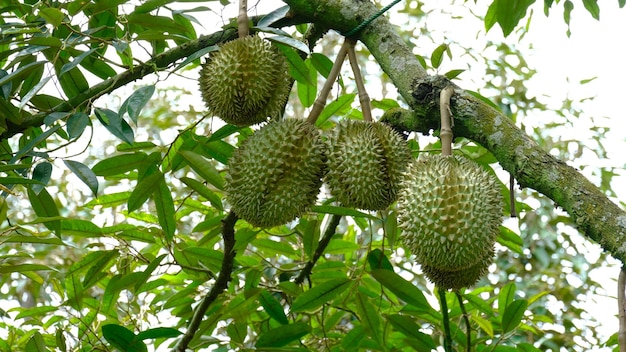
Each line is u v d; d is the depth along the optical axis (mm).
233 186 2252
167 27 2416
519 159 2012
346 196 2229
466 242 2025
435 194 2043
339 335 2879
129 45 2340
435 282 2199
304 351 2521
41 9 2234
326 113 2744
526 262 4102
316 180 2266
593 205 1905
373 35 2314
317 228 2621
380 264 2521
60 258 4145
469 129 2109
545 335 3629
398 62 2256
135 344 2516
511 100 4285
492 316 2775
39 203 2367
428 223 2039
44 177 2234
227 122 2379
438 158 2094
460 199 2033
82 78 2475
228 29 2389
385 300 2908
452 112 2129
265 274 2922
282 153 2217
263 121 2373
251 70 2281
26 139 2615
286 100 2424
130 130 2230
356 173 2191
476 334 2969
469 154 2625
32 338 2568
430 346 2582
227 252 2480
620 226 1870
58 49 2402
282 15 2375
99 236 2600
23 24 2406
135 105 2230
